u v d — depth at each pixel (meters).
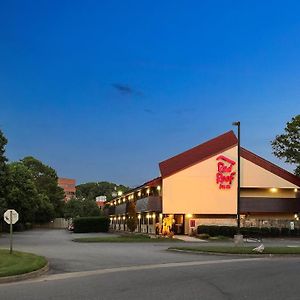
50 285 14.71
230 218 53.22
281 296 12.39
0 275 15.88
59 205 109.00
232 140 54.50
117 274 17.48
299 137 52.41
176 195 52.22
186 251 28.27
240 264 21.11
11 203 69.50
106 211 89.12
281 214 54.81
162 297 12.16
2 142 51.00
